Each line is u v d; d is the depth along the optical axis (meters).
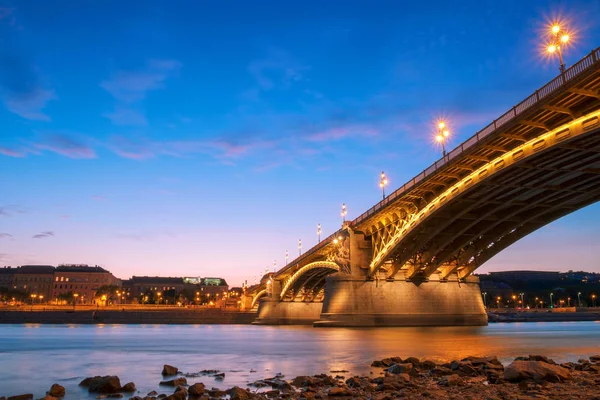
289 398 13.34
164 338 48.28
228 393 14.23
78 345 37.62
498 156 44.38
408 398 12.78
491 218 57.66
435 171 48.41
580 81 31.97
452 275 73.12
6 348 34.47
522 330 60.12
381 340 39.50
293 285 107.06
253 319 116.19
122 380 17.73
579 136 33.66
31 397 14.32
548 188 47.72
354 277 69.06
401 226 60.56
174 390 15.34
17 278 189.75
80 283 190.88
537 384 14.42
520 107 37.31
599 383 14.41
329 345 34.97
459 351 28.06
